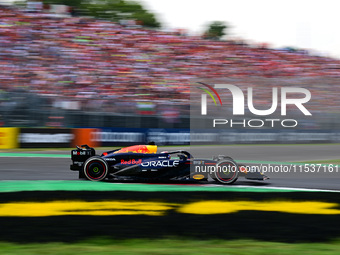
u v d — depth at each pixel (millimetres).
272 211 8023
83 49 32656
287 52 40250
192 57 36188
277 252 5344
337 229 6758
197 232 6434
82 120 25156
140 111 28734
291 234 6402
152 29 37531
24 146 22484
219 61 36812
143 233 6332
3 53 29641
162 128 27062
